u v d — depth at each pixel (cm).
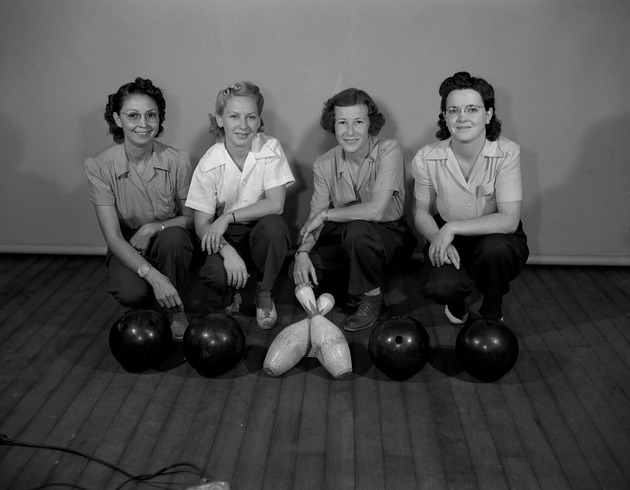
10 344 314
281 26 358
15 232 398
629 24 350
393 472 239
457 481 235
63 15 358
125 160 311
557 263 387
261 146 319
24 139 380
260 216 317
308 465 242
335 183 337
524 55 358
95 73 368
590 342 317
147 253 321
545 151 372
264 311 324
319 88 368
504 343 275
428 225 318
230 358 281
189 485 234
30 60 365
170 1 355
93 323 333
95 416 267
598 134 367
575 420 265
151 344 281
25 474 238
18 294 360
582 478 236
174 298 303
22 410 270
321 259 332
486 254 301
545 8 350
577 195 379
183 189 327
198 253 340
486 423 263
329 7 354
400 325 281
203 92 370
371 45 359
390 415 267
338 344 285
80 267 390
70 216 394
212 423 263
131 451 249
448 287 305
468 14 353
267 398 277
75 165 384
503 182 306
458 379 289
